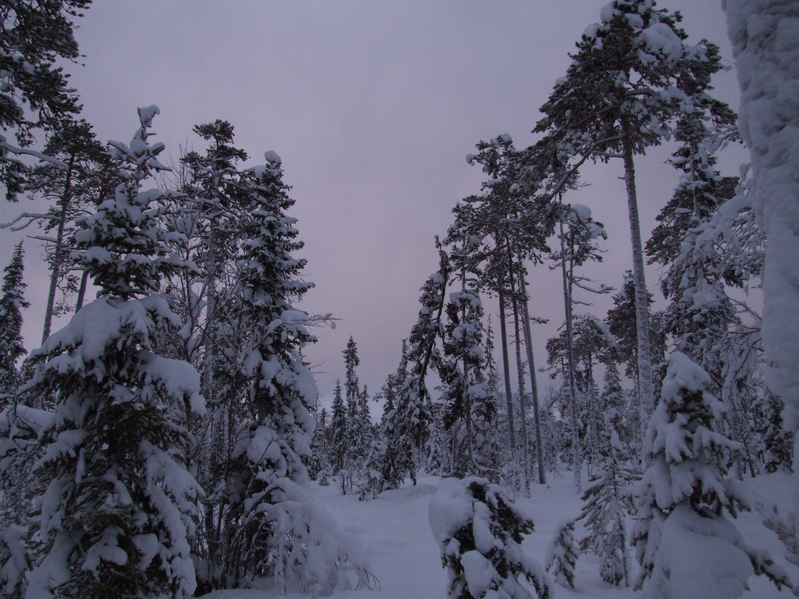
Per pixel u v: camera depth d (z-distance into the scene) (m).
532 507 19.42
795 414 3.36
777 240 3.55
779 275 3.49
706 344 17.03
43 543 6.85
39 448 7.22
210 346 11.39
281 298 14.20
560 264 27.11
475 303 24.59
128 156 8.51
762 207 3.75
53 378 6.75
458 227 26.34
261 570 10.59
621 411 38.69
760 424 23.14
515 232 24.17
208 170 14.45
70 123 14.45
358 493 23.30
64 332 7.01
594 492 9.44
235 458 11.62
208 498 10.24
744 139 3.94
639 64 12.41
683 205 21.92
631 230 13.34
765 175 3.70
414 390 25.09
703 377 5.57
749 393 14.30
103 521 6.10
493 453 28.16
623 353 32.41
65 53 12.77
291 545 9.46
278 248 14.04
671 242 20.23
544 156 14.73
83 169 17.59
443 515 5.05
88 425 7.13
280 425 12.73
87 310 7.39
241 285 12.25
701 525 5.21
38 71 11.98
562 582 8.77
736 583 4.67
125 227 8.28
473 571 4.55
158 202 9.27
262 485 11.44
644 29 12.23
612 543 8.90
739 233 11.22
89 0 12.02
